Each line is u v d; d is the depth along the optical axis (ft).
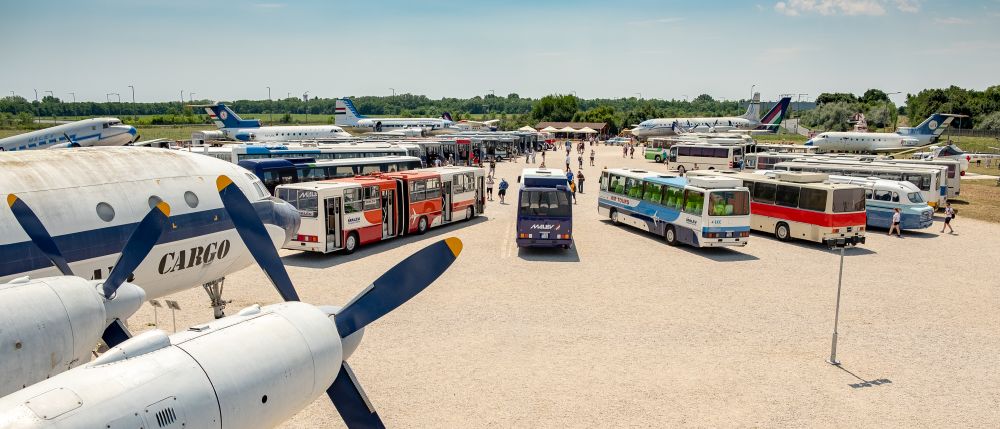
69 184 37.65
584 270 69.51
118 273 27.27
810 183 86.69
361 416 26.05
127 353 20.31
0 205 34.37
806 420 35.70
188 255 42.42
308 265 70.28
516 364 42.93
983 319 54.13
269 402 21.98
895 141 252.42
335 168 111.86
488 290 60.80
